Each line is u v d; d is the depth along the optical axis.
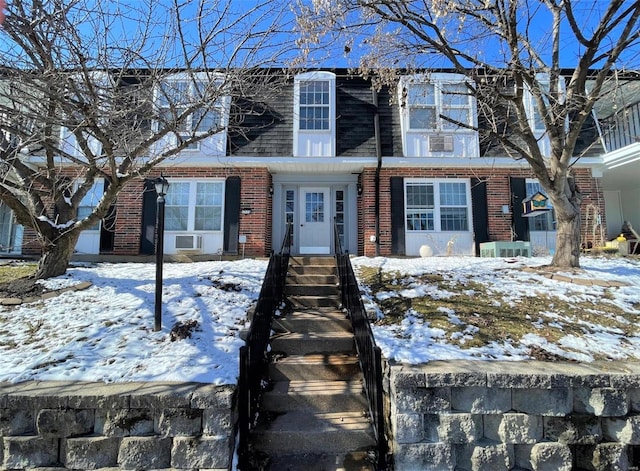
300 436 3.40
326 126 10.88
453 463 3.20
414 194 10.80
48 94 4.31
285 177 11.35
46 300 5.16
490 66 6.16
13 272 6.68
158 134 5.45
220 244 10.45
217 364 3.70
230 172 10.63
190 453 3.05
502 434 3.22
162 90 5.05
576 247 6.46
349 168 10.86
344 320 5.12
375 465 3.24
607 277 5.93
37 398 3.08
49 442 3.09
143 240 10.38
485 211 10.62
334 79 11.06
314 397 3.83
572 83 5.96
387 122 11.09
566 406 3.24
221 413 3.10
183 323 4.54
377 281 6.09
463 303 5.04
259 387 3.96
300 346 4.64
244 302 5.23
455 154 10.70
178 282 5.85
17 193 7.64
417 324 4.50
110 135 5.08
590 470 3.18
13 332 4.32
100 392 3.15
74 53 4.45
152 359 3.77
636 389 3.26
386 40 6.57
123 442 3.07
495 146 10.79
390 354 3.77
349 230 11.15
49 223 5.98
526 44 5.95
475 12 6.07
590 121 11.16
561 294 5.31
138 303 5.08
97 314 4.75
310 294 6.28
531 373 3.27
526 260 7.54
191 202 10.59
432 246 10.56
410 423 3.23
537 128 10.69
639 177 11.87
